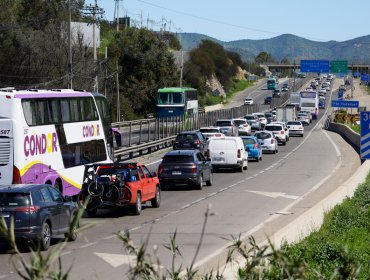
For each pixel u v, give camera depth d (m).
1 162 33.41
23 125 33.91
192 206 37.47
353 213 30.12
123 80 135.38
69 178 38.66
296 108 148.12
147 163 64.31
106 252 24.14
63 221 26.11
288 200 39.47
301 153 78.31
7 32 102.88
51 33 107.25
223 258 22.42
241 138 63.38
